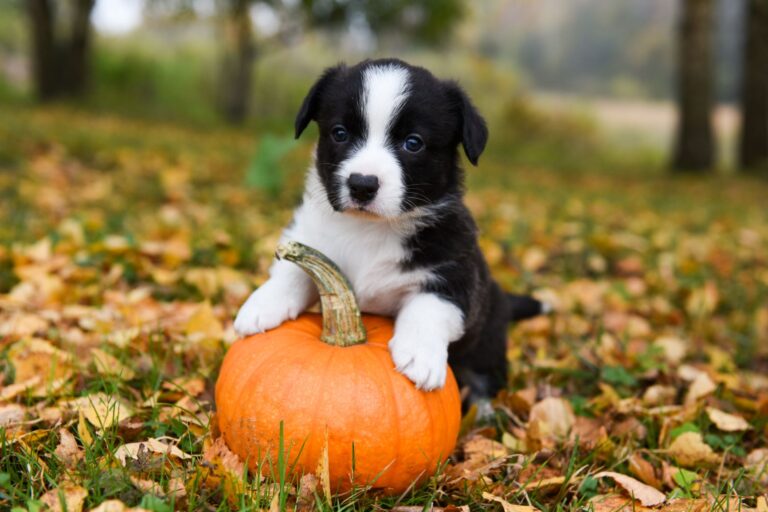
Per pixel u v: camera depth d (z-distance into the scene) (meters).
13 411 0.95
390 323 0.97
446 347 0.92
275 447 0.87
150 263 1.42
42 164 2.50
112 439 0.90
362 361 0.90
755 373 1.30
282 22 7.09
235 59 7.77
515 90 9.98
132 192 2.27
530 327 1.34
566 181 4.47
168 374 1.05
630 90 13.73
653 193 3.92
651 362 1.20
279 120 7.38
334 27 6.92
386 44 7.50
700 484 0.95
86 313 1.19
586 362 1.20
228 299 1.29
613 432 1.04
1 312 1.21
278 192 2.35
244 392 0.89
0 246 1.42
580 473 0.95
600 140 8.77
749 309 1.60
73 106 5.69
